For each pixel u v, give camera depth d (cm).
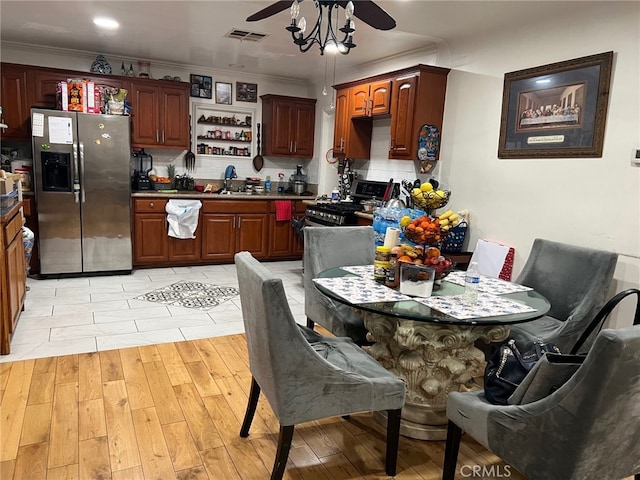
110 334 335
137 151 546
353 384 181
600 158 286
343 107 508
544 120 319
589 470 136
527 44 331
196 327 357
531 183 331
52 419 226
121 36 434
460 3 302
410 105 407
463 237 385
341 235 308
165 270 527
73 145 455
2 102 472
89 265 484
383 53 454
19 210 334
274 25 380
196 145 589
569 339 249
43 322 351
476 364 229
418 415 228
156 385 265
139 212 510
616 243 280
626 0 267
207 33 414
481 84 370
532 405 143
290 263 592
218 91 589
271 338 165
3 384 257
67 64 506
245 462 202
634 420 134
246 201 562
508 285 252
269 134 602
